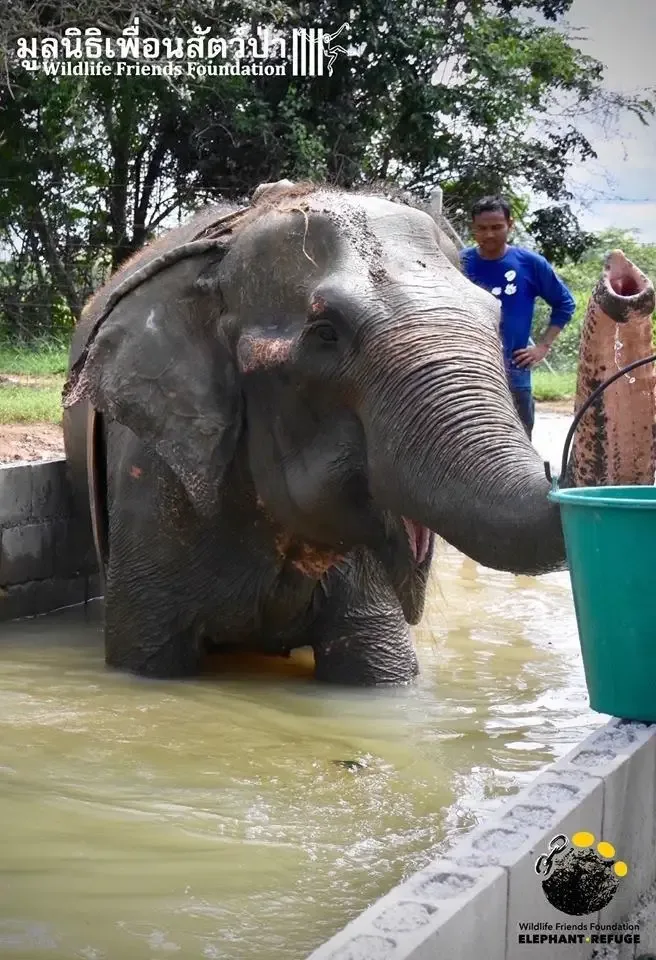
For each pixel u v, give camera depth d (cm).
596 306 385
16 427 1127
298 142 2122
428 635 711
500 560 408
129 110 2142
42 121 2142
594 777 318
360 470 490
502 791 440
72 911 330
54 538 793
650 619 354
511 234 2600
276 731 516
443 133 2395
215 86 2103
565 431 1648
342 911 334
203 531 584
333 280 484
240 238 545
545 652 678
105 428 655
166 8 1831
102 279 2294
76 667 629
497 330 481
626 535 349
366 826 401
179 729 515
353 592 597
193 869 361
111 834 387
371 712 551
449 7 2372
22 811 405
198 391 550
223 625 605
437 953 230
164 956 304
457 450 430
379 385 461
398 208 523
